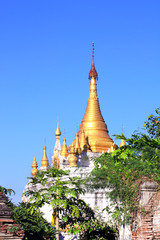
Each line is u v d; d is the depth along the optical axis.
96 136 78.44
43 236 29.27
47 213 45.53
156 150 28.94
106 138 79.06
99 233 35.56
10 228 18.47
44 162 71.62
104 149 77.69
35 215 31.12
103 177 32.91
